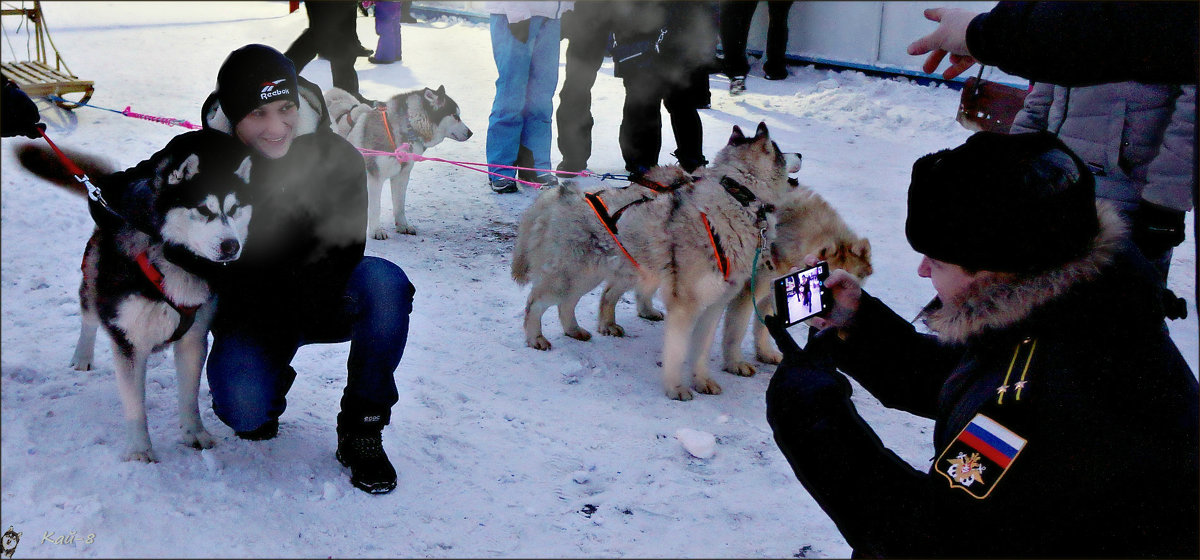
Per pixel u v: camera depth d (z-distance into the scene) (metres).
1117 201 3.07
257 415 2.59
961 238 1.19
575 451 2.97
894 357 1.66
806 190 3.55
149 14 14.38
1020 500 1.14
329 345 3.66
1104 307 1.16
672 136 7.75
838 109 8.49
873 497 1.27
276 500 2.45
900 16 9.12
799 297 1.69
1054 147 1.19
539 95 6.17
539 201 3.80
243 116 2.25
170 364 3.28
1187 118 2.81
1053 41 1.30
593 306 4.51
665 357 3.45
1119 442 1.11
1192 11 1.21
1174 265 5.08
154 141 6.83
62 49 10.99
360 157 2.54
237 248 2.30
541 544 2.42
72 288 4.09
